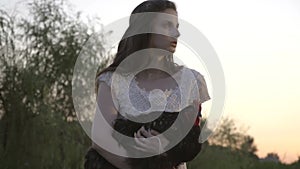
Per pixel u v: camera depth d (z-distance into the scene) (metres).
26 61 12.45
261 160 16.58
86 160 2.24
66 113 12.20
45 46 12.52
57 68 12.37
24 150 11.90
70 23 12.71
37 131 11.88
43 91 12.13
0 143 11.92
